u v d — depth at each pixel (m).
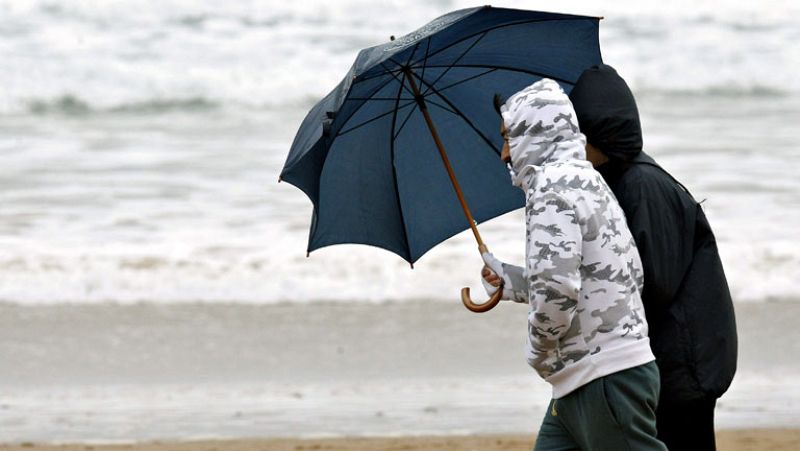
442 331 36.66
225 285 41.31
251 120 81.19
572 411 13.70
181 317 38.25
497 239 46.06
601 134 14.14
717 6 104.00
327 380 31.92
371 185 15.68
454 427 26.84
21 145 69.75
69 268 42.72
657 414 14.45
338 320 37.84
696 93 89.69
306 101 88.00
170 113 84.00
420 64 15.17
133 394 30.59
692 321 14.13
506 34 15.02
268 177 60.28
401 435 26.11
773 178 57.38
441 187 15.95
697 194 53.81
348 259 43.50
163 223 49.81
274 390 30.91
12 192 55.84
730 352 14.16
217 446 25.14
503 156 14.19
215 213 51.72
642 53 96.50
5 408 29.03
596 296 13.26
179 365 33.53
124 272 42.41
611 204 13.36
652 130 73.19
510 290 14.30
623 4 104.25
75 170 61.81
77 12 96.94
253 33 96.69
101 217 50.84
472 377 32.12
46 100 84.81
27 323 37.25
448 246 45.16
